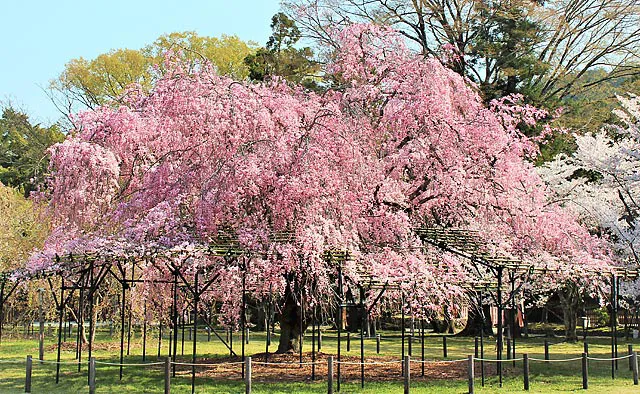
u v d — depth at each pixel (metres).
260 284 14.66
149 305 17.75
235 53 35.81
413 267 13.86
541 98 27.72
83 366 15.99
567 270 14.80
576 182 22.69
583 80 32.12
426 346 22.14
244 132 14.95
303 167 14.22
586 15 30.28
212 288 16.16
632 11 29.64
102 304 21.36
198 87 15.31
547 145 25.81
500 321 13.89
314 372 13.89
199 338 25.47
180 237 13.90
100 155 14.31
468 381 12.90
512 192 17.58
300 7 28.95
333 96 17.86
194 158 15.20
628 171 19.53
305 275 14.69
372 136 17.17
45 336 24.91
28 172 40.19
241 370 15.10
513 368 16.08
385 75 17.83
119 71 35.47
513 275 15.00
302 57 28.53
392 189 15.97
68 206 14.38
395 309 18.58
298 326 17.48
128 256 13.02
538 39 28.11
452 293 14.00
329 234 13.70
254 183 14.46
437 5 28.73
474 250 15.82
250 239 13.63
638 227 18.83
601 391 12.81
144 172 15.62
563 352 20.06
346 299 17.06
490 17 27.41
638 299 23.36
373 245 15.42
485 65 27.84
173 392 12.41
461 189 16.28
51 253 14.44
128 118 15.30
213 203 13.96
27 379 12.54
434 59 17.08
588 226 23.05
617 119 28.25
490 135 17.22
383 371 15.19
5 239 22.28
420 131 16.81
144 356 17.25
